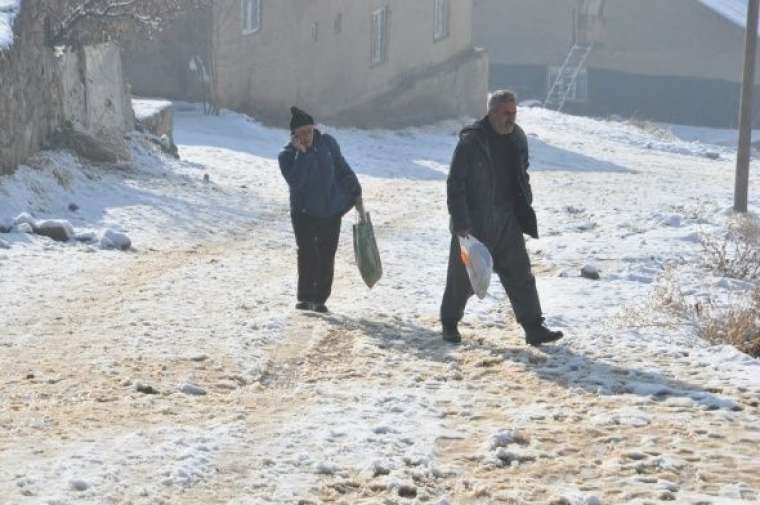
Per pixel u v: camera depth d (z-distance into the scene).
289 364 17.09
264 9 67.25
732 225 37.25
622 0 109.88
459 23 92.56
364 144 68.69
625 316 21.08
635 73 110.50
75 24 40.62
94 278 24.00
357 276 26.31
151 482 11.34
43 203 32.59
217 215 35.56
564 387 15.84
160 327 19.22
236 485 11.44
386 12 81.88
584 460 12.55
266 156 54.44
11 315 19.89
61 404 14.45
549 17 111.75
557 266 28.19
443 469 12.08
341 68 76.06
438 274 26.56
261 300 22.12
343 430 13.34
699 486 11.73
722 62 108.81
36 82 36.25
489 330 20.02
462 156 17.67
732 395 15.43
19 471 11.45
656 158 80.12
